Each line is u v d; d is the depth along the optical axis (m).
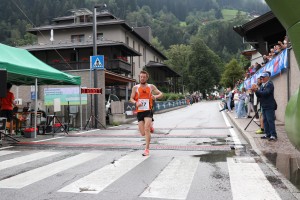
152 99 7.34
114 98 22.48
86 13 45.62
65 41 42.66
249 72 23.70
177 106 40.66
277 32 20.98
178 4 183.62
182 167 5.94
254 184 4.74
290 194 4.26
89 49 38.12
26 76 11.27
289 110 3.18
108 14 44.12
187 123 16.38
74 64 36.94
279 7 2.67
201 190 4.49
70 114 15.36
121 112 18.33
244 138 9.92
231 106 25.19
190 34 145.88
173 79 70.50
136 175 5.39
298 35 2.66
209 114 24.36
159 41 117.25
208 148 8.02
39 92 16.20
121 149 8.16
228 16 197.00
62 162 6.57
